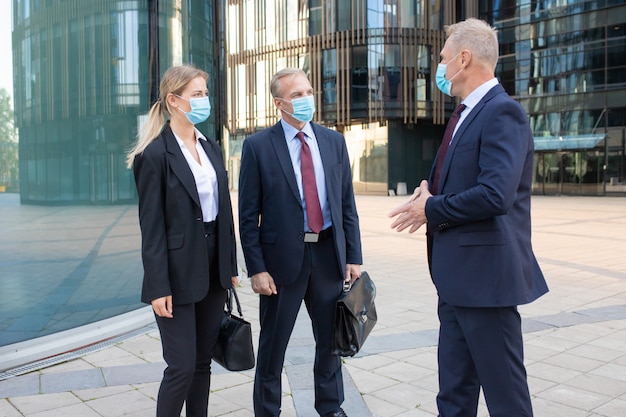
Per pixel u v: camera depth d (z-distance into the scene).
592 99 28.22
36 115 4.33
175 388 2.54
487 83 2.39
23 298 4.13
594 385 3.65
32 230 4.21
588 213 18.56
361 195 33.19
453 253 2.35
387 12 30.44
